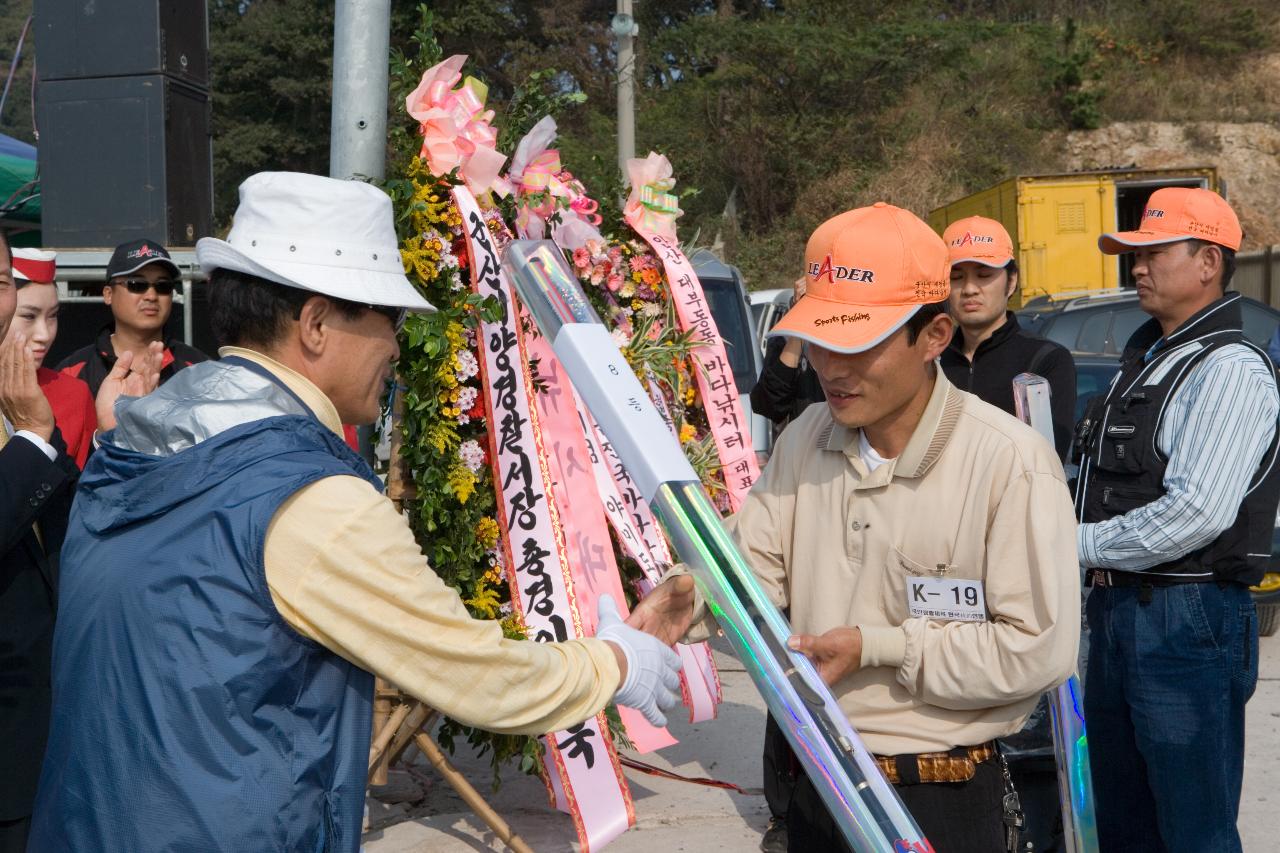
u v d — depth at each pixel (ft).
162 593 5.05
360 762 5.34
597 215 14.67
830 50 91.09
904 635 6.56
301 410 5.55
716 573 5.67
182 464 5.25
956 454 6.77
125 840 4.95
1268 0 108.99
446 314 11.89
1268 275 56.75
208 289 5.85
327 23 103.86
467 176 12.60
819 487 7.22
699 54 98.53
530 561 12.51
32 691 8.89
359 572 5.08
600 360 6.01
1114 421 9.69
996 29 103.30
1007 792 7.07
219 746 4.93
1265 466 9.18
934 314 6.67
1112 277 52.08
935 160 92.58
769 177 94.43
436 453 12.28
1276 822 13.76
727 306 26.89
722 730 17.46
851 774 5.46
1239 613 9.27
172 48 24.22
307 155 107.76
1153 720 9.33
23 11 118.42
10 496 8.37
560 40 110.01
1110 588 9.67
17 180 29.76
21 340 8.57
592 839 12.18
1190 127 95.61
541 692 5.43
